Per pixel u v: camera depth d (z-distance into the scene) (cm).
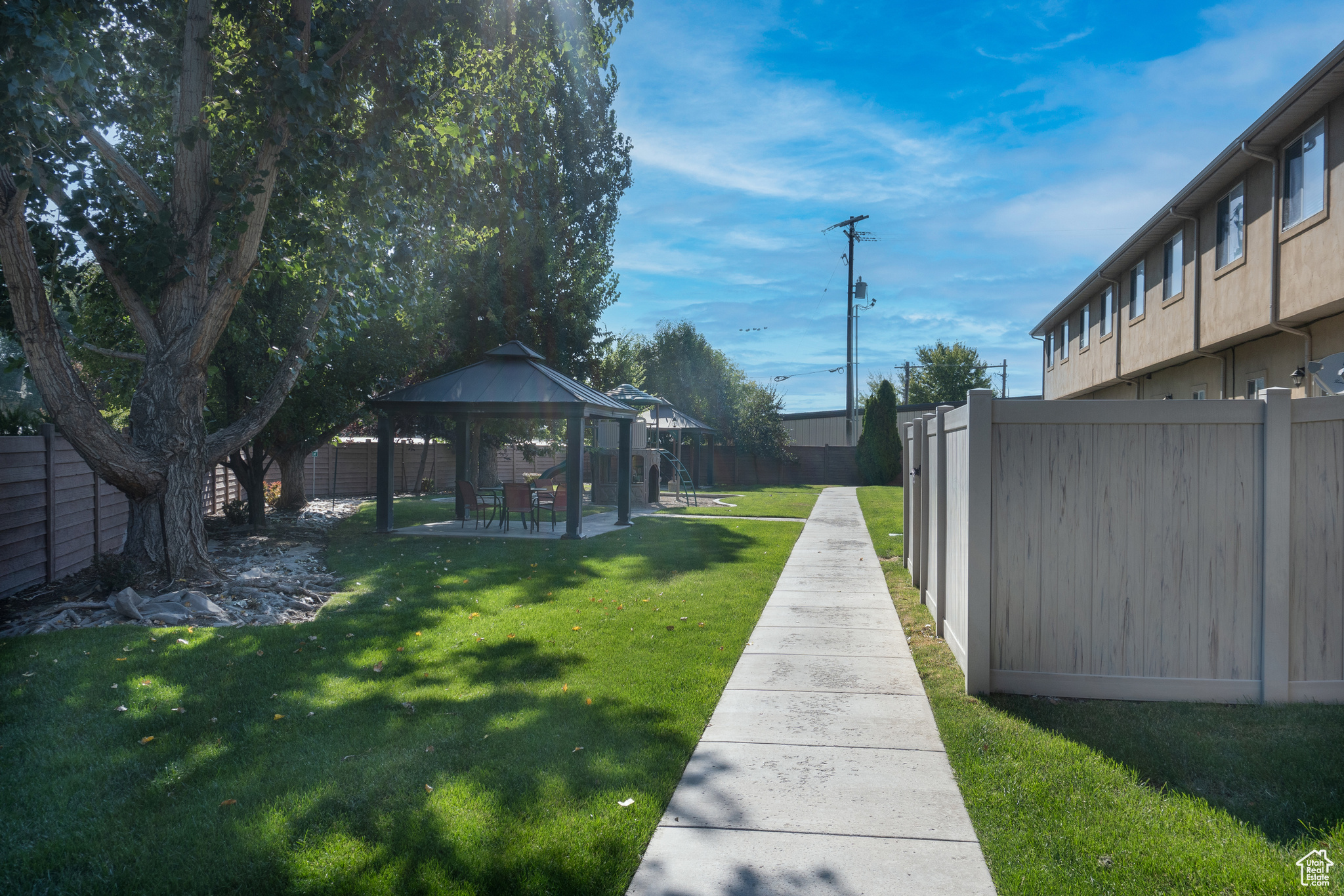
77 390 802
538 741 434
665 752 421
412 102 897
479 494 1598
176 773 395
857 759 420
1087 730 449
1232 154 1226
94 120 852
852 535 1427
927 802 369
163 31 888
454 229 1287
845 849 326
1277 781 378
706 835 338
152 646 639
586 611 773
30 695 513
